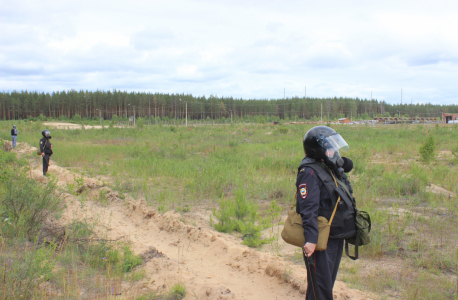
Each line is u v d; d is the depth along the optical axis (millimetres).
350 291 3426
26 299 3035
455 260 4238
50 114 108750
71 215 5883
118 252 4332
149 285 3648
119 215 6480
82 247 4496
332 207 2588
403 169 10789
